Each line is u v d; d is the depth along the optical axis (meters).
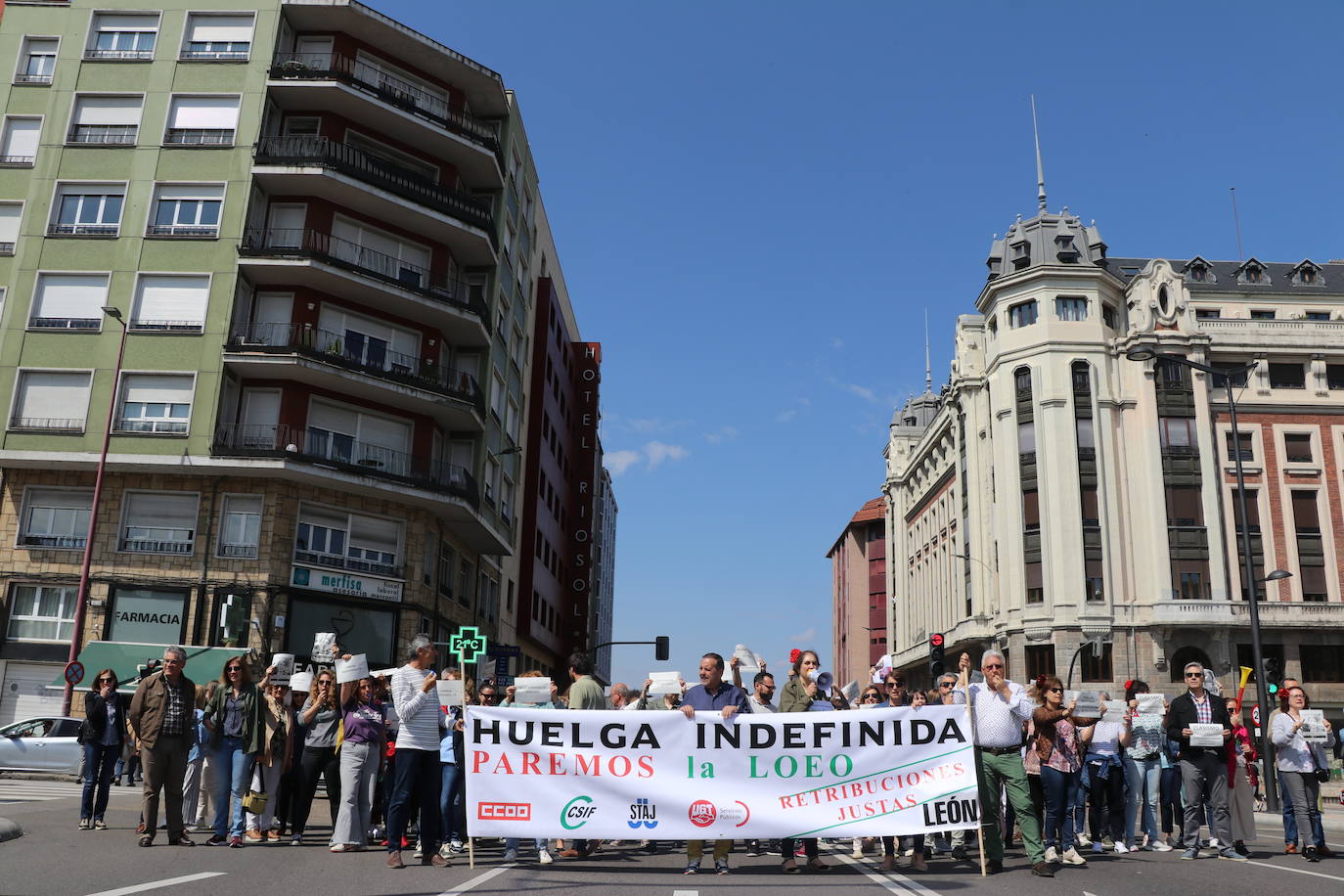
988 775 10.20
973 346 56.59
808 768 10.06
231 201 30.95
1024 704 9.95
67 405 29.59
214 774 11.18
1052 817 10.43
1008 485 50.25
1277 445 50.78
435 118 34.69
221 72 32.03
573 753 10.02
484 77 36.66
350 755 10.83
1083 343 50.25
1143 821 12.85
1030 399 50.56
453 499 32.69
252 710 11.30
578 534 64.38
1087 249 52.66
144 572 28.69
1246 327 51.59
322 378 30.70
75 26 32.38
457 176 36.91
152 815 10.63
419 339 34.53
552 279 54.28
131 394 29.69
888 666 12.42
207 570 28.78
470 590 39.56
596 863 10.43
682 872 9.70
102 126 31.70
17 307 30.11
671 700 12.25
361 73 34.19
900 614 76.69
